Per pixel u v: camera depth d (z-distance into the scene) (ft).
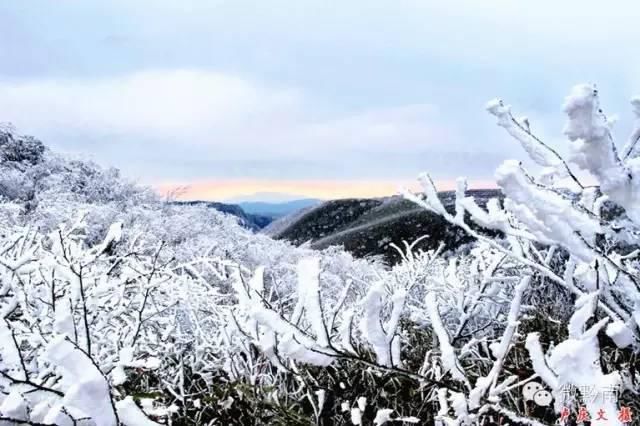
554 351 4.42
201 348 10.02
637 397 6.29
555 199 4.86
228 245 37.24
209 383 9.68
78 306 7.86
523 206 4.99
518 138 5.70
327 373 8.46
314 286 6.45
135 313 9.87
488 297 12.66
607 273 5.44
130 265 10.66
